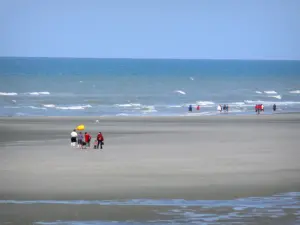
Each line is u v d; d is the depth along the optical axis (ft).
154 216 266.16
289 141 597.52
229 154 486.79
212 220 258.57
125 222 255.50
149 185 344.28
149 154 487.20
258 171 397.19
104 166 419.33
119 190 328.90
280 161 446.60
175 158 461.78
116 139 612.29
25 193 320.70
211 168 409.90
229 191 325.83
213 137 634.84
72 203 294.66
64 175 380.37
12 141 589.32
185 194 317.42
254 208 282.15
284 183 351.87
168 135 655.76
